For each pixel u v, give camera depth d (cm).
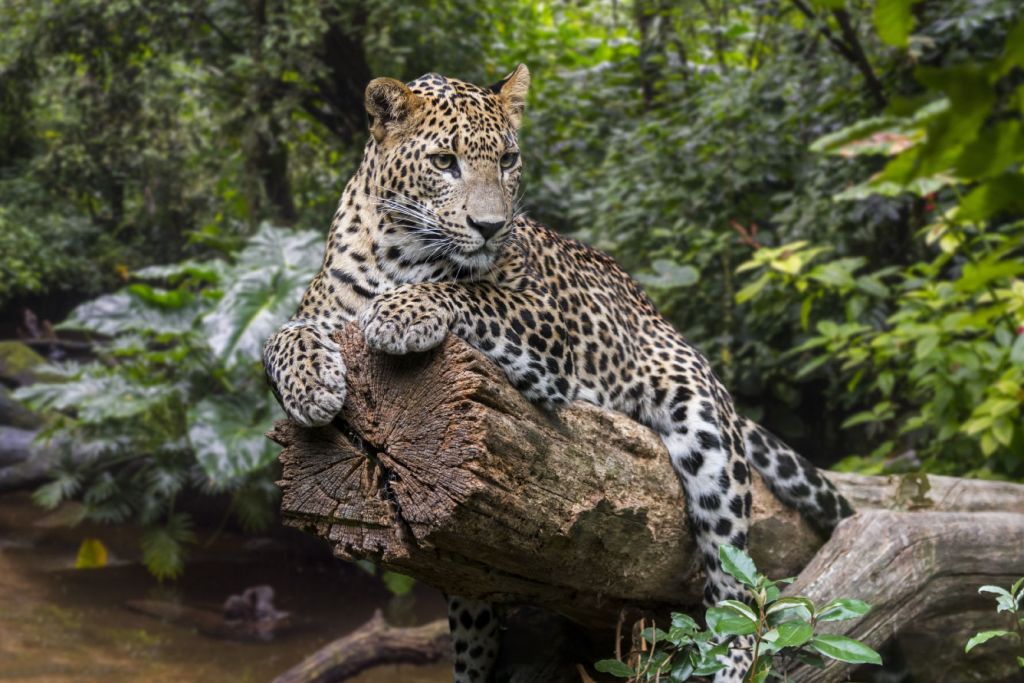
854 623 381
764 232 970
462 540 296
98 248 1986
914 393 757
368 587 1144
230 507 1236
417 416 297
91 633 955
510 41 1362
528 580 329
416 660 736
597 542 330
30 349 1680
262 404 1088
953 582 410
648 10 1197
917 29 840
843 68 893
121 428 1178
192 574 1152
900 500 491
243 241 1365
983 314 122
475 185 337
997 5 764
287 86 1339
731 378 940
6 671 839
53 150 1816
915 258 919
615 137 1172
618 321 405
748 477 379
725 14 1230
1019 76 485
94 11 1340
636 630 354
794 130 998
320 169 1500
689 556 372
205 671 868
